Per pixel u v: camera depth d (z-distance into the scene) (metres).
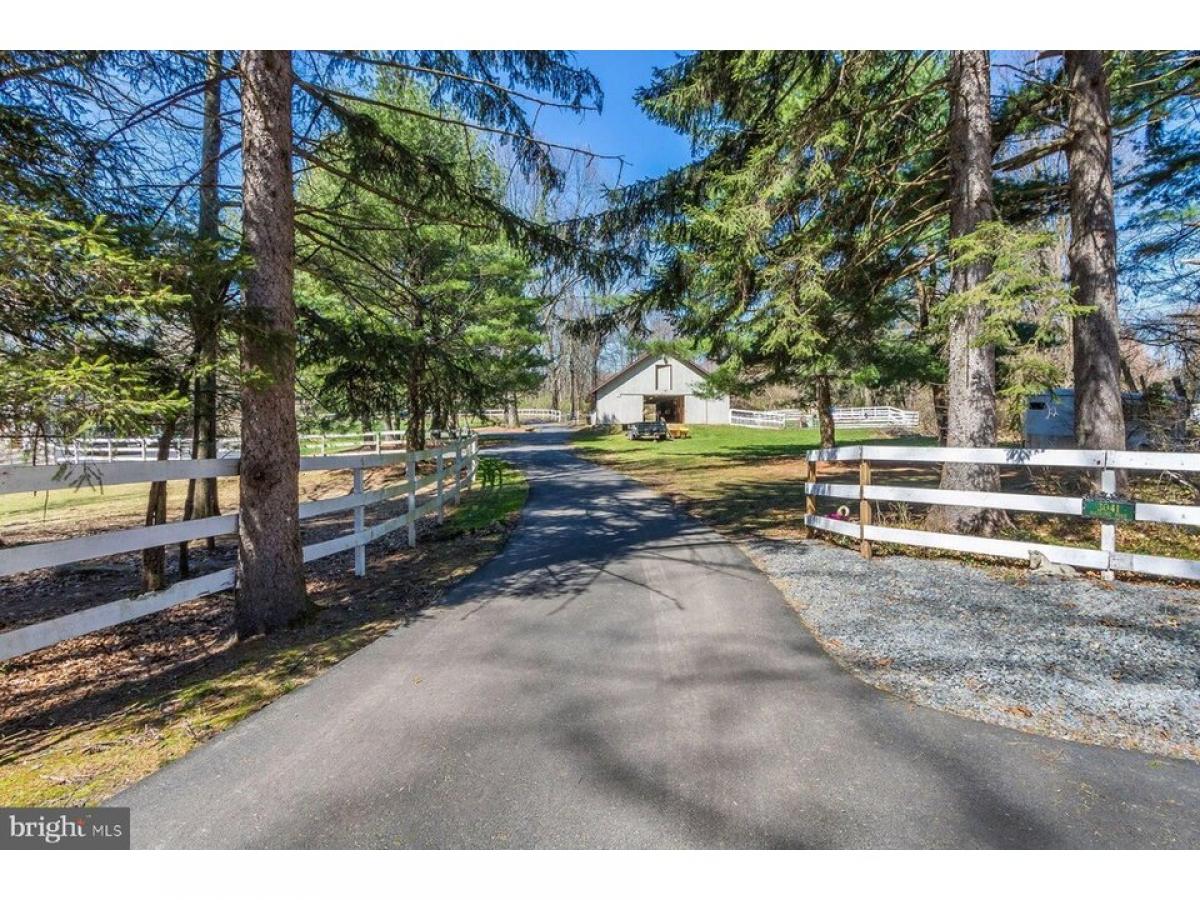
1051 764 2.44
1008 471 11.39
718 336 12.52
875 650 3.69
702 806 2.21
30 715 3.27
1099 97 7.45
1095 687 3.12
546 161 6.18
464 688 3.26
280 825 2.15
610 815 2.17
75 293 3.39
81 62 4.39
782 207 8.20
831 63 7.51
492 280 14.85
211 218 5.97
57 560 3.16
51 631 3.14
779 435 29.86
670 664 3.54
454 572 6.03
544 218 7.08
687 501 10.43
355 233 7.57
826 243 8.50
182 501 15.81
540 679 3.35
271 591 4.50
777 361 12.34
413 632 4.22
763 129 8.68
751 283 9.48
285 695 3.24
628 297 9.72
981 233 5.67
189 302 3.90
